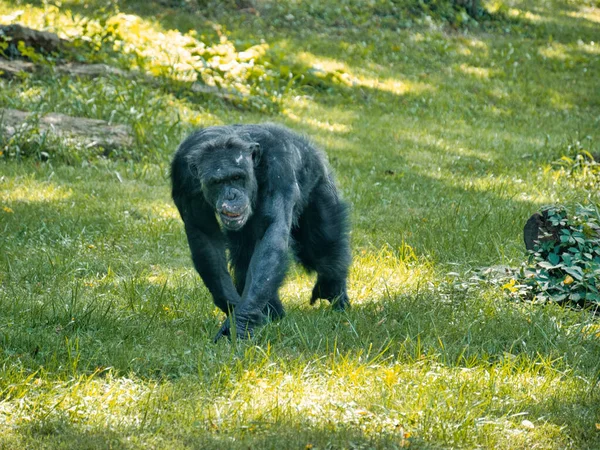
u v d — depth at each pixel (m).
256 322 8.55
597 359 8.69
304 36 32.97
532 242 11.49
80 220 14.18
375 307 10.34
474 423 6.97
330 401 7.25
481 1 40.78
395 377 7.76
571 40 38.16
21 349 8.48
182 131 20.27
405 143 22.27
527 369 8.23
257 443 6.50
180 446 6.42
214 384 7.59
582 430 7.00
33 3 31.48
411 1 37.88
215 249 9.32
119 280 11.48
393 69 30.77
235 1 34.69
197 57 25.62
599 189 18.03
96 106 20.31
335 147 21.00
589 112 28.66
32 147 17.89
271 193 8.96
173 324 9.62
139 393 7.44
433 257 12.96
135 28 27.92
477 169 20.17
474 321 9.61
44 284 11.05
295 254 10.47
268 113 23.62
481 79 30.83
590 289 10.55
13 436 6.52
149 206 15.54
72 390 7.38
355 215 15.59
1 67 22.50
